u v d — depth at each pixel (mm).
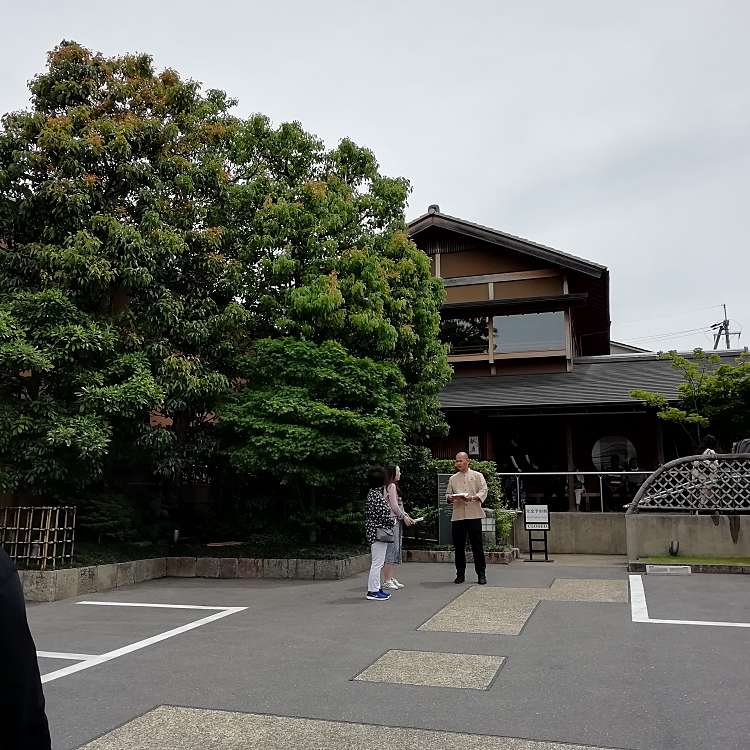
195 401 10531
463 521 8820
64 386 9352
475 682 4480
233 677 4703
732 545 10156
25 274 9852
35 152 10062
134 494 11945
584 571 9977
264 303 11031
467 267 18859
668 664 4871
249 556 10375
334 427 10078
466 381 17781
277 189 11602
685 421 14273
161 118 11195
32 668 1273
